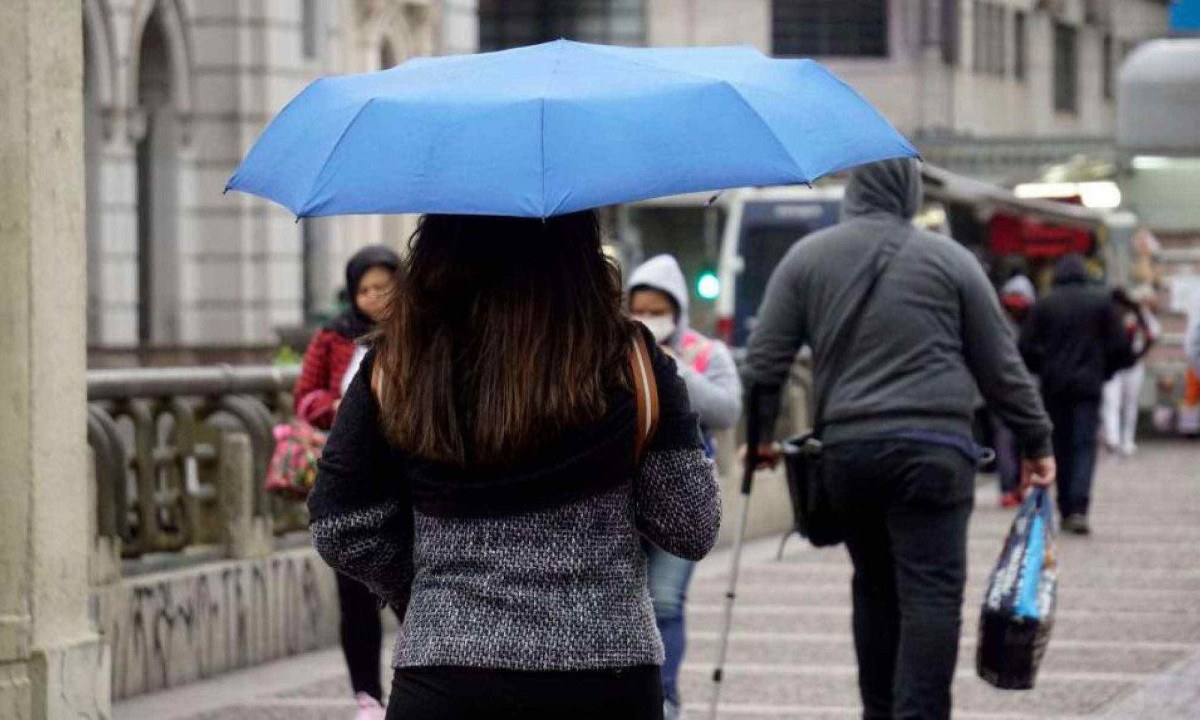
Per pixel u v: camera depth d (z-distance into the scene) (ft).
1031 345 92.43
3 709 37.22
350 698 52.65
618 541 22.97
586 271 23.16
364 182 22.77
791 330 40.98
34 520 37.70
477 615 22.61
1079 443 92.12
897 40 293.23
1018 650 40.24
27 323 37.70
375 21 185.98
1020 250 177.37
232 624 56.90
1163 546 86.89
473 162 22.49
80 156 38.78
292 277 171.63
